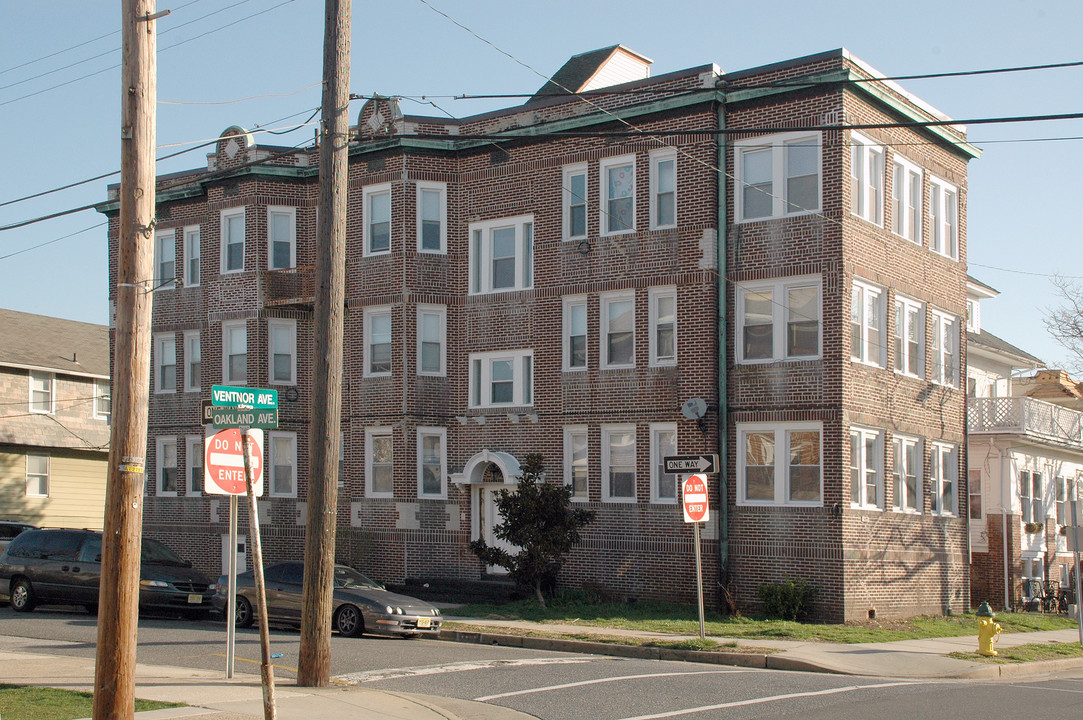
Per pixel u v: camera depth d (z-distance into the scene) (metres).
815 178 26.62
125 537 10.86
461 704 14.16
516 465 29.67
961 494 31.38
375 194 31.94
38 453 43.78
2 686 14.05
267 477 32.59
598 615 25.48
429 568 30.41
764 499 26.77
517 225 30.69
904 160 29.42
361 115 32.03
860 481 26.97
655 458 28.16
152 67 11.37
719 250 27.50
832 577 25.67
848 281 26.27
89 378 45.97
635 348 28.55
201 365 34.88
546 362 29.92
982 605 28.30
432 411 30.98
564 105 30.03
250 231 33.34
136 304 11.05
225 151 33.91
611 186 29.36
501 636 21.77
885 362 28.09
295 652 18.72
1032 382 46.38
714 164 27.64
